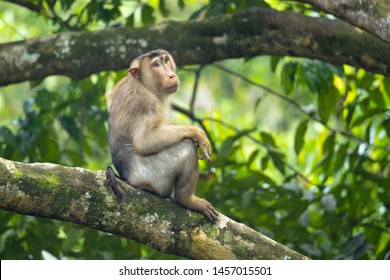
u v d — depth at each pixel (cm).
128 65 1168
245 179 1291
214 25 1157
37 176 807
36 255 1212
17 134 1258
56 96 1343
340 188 1306
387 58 1088
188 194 903
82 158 1309
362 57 1099
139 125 980
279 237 1259
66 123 1302
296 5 1288
